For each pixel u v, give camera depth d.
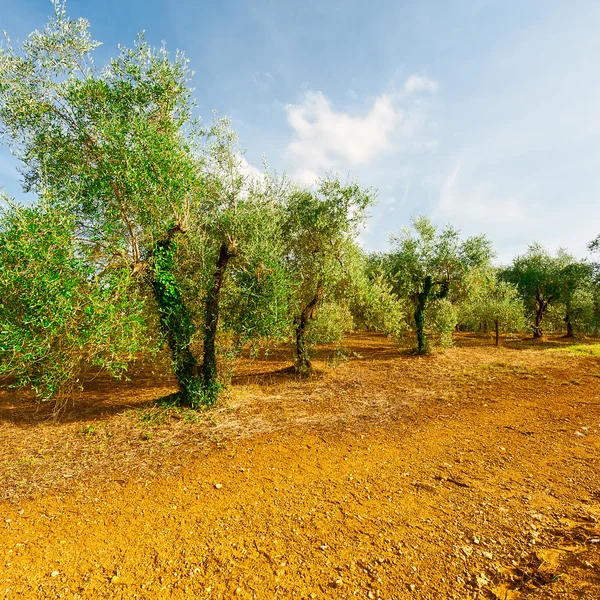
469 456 6.35
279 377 12.34
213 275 9.23
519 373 12.62
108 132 7.16
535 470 5.75
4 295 5.94
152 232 7.81
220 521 4.45
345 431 7.57
